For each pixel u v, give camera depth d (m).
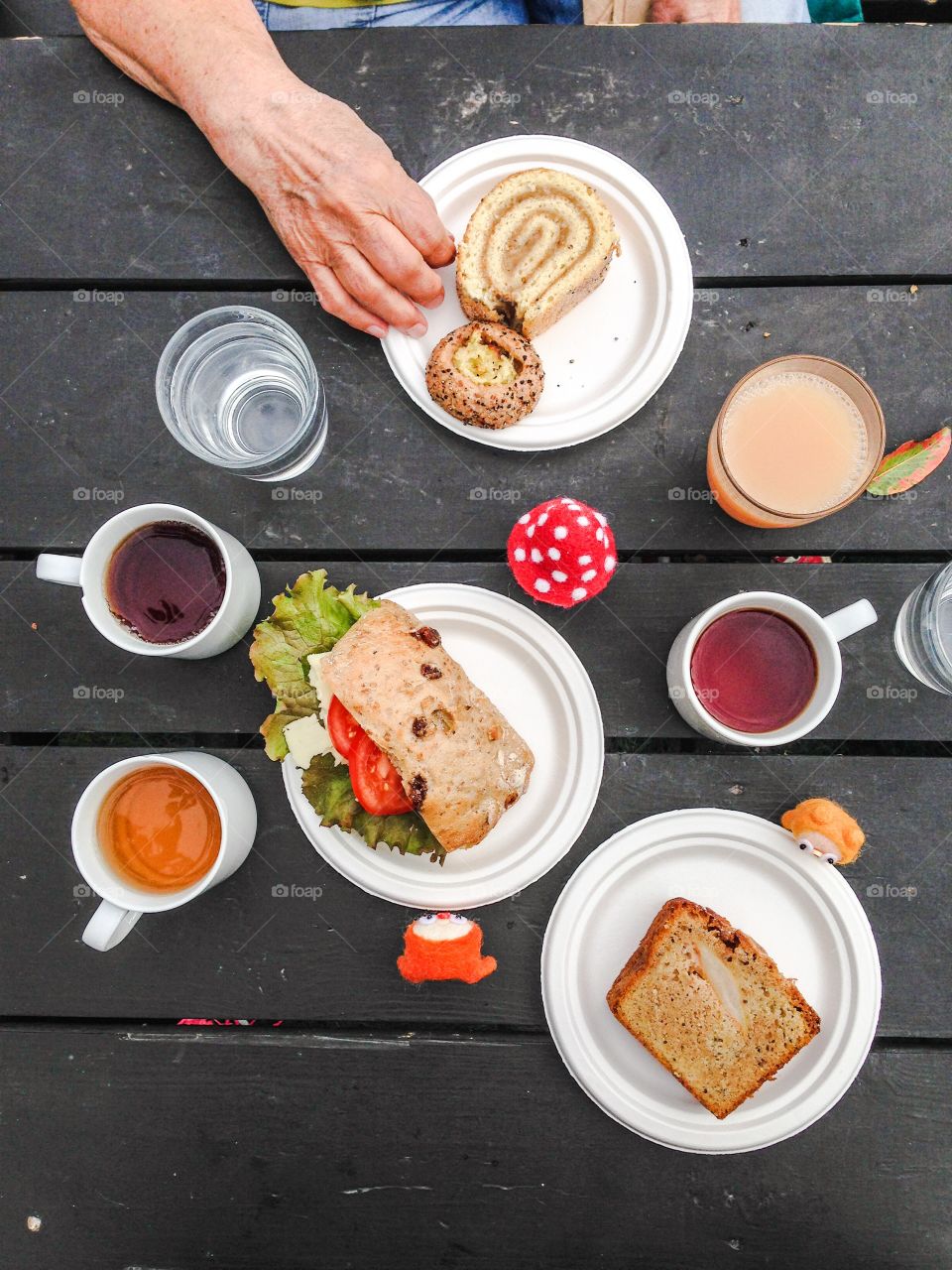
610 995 1.13
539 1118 1.16
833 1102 1.11
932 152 1.23
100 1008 1.18
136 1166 1.17
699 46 1.22
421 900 1.12
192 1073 1.17
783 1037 1.09
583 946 1.15
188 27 1.14
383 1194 1.16
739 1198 1.15
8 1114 1.17
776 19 1.35
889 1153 1.14
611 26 1.22
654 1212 1.15
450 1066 1.17
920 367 1.21
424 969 1.10
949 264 1.22
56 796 1.20
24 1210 1.16
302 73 1.22
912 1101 1.15
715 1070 1.10
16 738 1.22
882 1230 1.14
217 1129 1.17
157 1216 1.16
